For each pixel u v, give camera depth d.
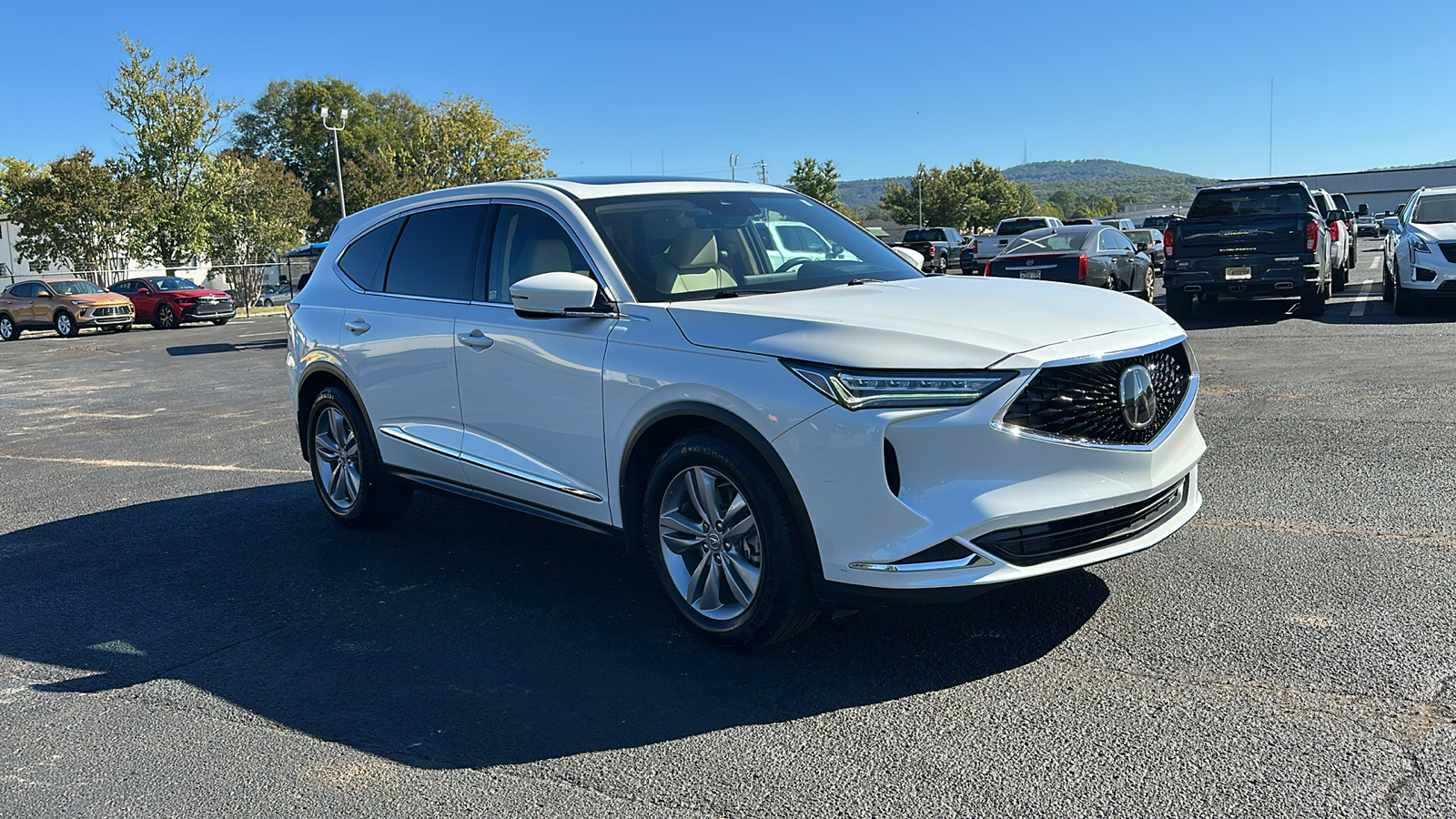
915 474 3.23
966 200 97.88
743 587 3.67
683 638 3.94
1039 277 14.14
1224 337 11.80
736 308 3.71
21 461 8.67
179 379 14.54
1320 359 9.70
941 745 3.02
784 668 3.61
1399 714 3.01
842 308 3.66
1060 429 3.31
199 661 4.01
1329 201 17.55
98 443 9.34
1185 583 4.12
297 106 80.31
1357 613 3.73
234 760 3.19
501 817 2.79
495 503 4.66
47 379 15.76
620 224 4.29
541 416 4.27
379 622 4.32
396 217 5.37
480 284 4.69
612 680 3.60
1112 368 3.42
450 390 4.74
